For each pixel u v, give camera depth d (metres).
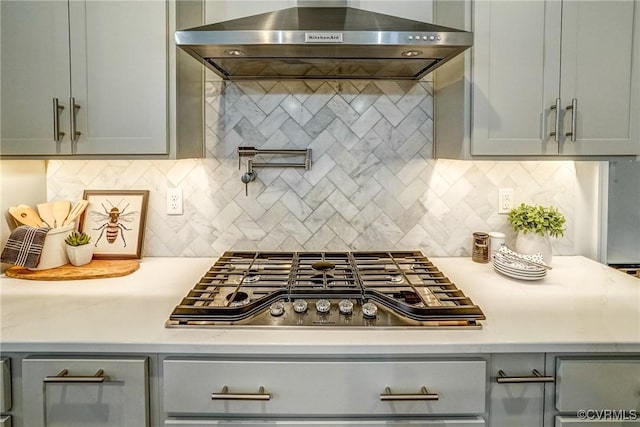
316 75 1.73
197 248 1.85
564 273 1.62
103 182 1.81
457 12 1.52
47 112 1.47
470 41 1.27
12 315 1.21
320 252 1.81
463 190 1.84
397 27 1.32
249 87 1.79
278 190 1.83
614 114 1.48
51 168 1.80
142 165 1.81
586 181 1.83
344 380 1.06
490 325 1.15
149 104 1.46
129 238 1.79
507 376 1.08
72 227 1.70
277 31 1.25
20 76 1.46
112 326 1.14
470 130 1.48
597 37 1.46
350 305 1.20
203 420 1.08
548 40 1.46
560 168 1.83
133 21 1.45
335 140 1.82
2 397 1.08
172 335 1.09
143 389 1.07
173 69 1.47
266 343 1.05
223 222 1.84
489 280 1.54
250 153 1.77
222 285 1.36
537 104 1.47
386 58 1.44
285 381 1.06
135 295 1.39
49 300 1.34
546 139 1.48
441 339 1.07
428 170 1.83
